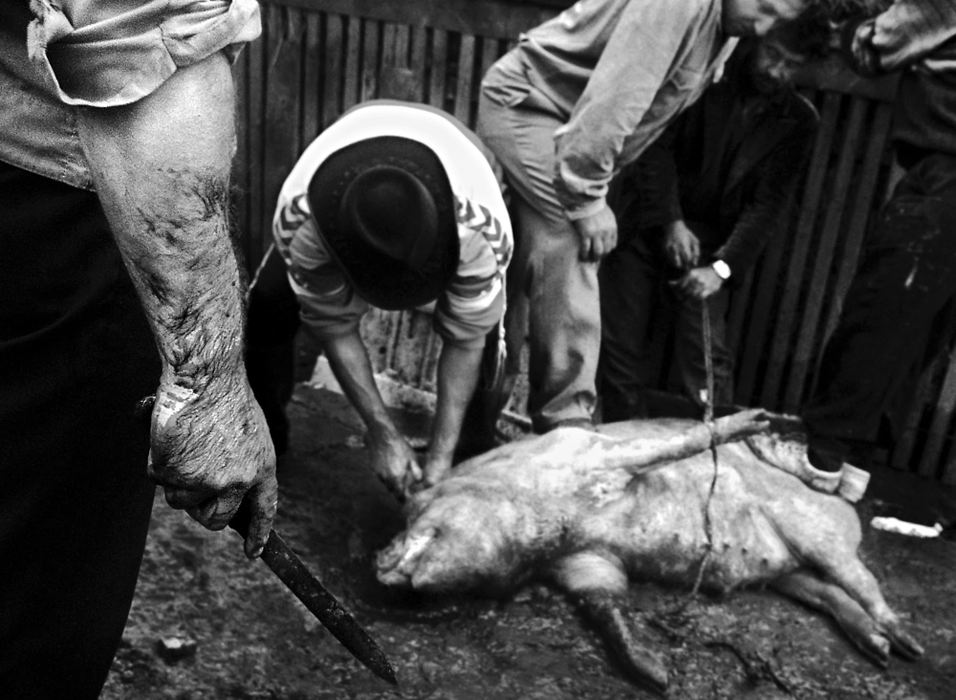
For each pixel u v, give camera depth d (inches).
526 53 115.3
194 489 43.5
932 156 116.2
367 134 94.2
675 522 108.0
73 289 45.8
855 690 100.3
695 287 129.4
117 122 38.4
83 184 43.9
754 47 117.0
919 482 151.0
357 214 91.5
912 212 115.1
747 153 127.6
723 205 133.0
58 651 51.7
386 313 153.3
